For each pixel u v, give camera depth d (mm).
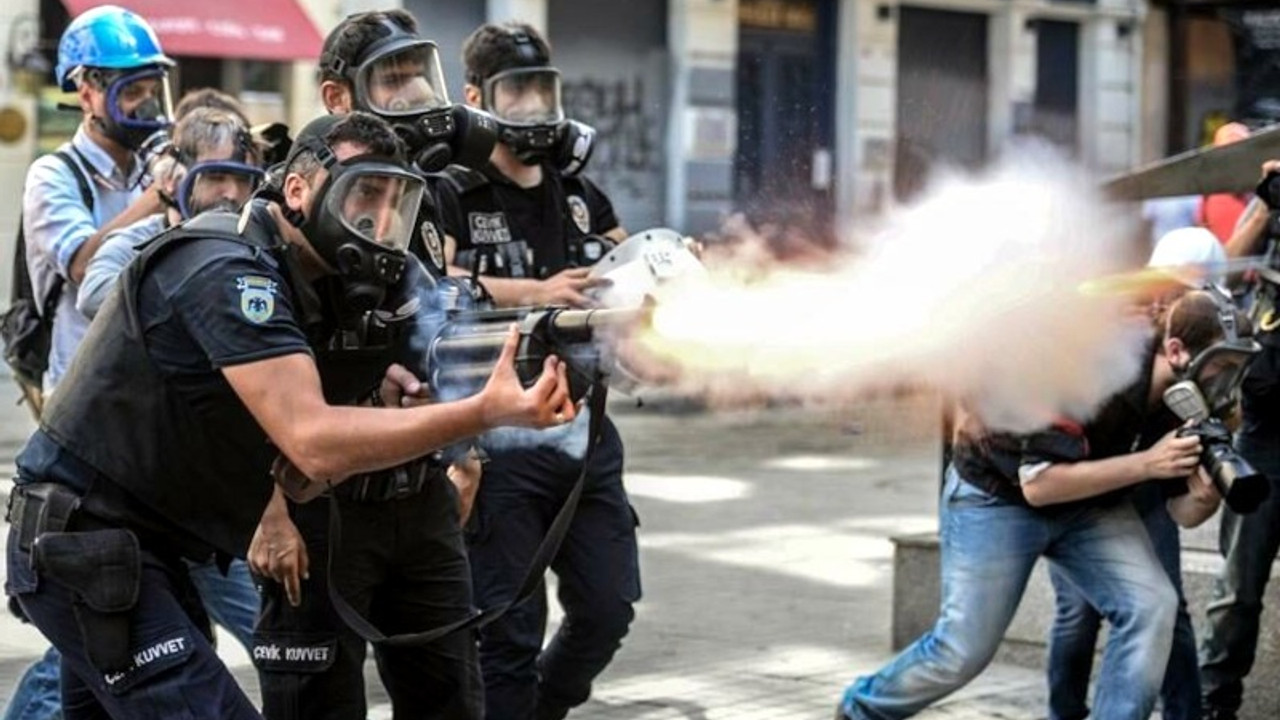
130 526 3762
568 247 5422
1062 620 5637
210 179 4793
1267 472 5648
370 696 6262
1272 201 5328
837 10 21422
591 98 19766
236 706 3766
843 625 7594
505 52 5277
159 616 3752
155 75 5406
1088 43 21703
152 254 3664
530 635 5098
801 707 6344
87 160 5383
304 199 3660
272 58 16828
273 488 3814
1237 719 6047
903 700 5172
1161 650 5023
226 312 3553
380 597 4301
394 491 4145
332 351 3783
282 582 4117
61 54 5430
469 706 4352
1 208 15680
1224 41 15656
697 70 20328
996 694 6457
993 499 5070
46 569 3719
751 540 9555
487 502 5055
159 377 3650
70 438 3736
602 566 5148
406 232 3686
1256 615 5727
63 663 4047
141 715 3734
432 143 4730
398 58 4746
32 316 5391
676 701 6391
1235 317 5031
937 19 22016
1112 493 5098
